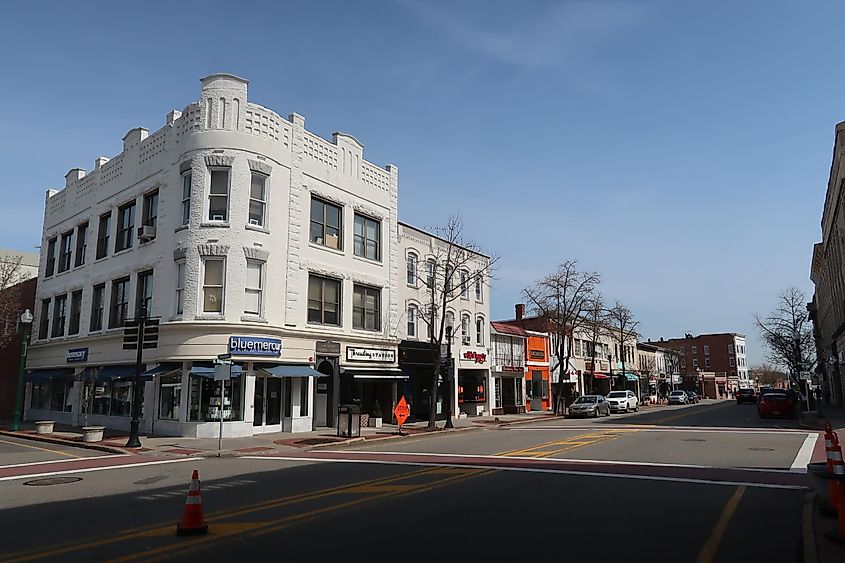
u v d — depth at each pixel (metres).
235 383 23.58
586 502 10.10
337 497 10.67
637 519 8.81
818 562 6.58
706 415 39.25
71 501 10.95
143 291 26.52
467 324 38.56
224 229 23.77
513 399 45.16
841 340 47.28
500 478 12.82
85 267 31.28
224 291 23.48
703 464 14.95
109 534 8.12
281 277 25.16
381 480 12.72
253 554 6.98
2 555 7.13
